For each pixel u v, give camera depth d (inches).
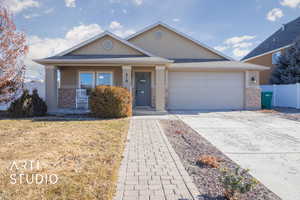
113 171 134.2
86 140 208.8
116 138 219.0
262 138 239.1
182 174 135.0
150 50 572.7
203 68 493.0
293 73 682.2
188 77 517.0
